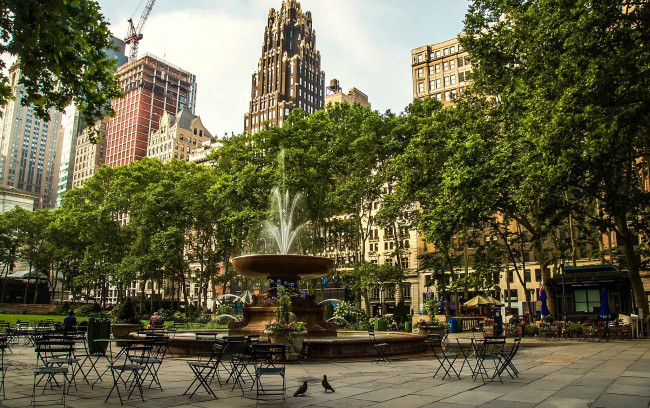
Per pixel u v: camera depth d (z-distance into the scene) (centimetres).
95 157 16175
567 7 1759
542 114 1917
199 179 5156
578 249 5447
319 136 4291
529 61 2264
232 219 4059
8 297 8800
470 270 5794
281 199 4044
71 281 7425
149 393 910
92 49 1096
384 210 3828
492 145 2905
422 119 3809
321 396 882
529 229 3120
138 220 5456
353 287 4409
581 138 1861
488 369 1279
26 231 7081
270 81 12175
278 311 1483
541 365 1369
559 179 1981
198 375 918
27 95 1012
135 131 15550
